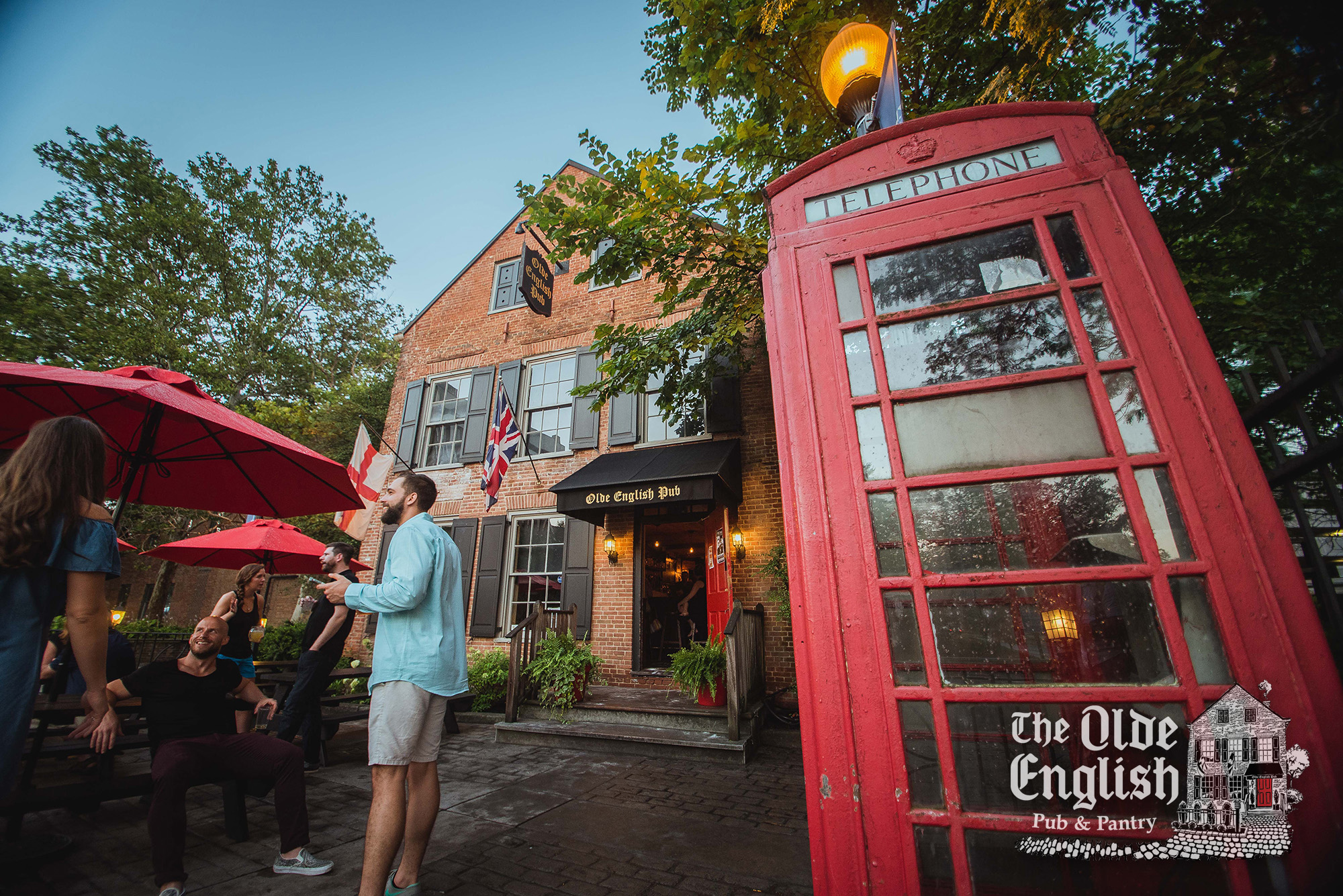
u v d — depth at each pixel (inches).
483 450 426.3
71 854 122.7
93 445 79.8
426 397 476.4
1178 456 67.6
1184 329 72.5
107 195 693.9
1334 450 84.0
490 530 395.5
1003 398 76.9
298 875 112.9
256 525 233.3
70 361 621.9
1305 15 86.7
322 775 193.5
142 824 144.6
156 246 710.5
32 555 70.5
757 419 341.4
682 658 250.5
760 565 311.1
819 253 91.7
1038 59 163.0
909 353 82.7
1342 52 88.5
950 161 89.4
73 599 76.7
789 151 224.4
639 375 274.8
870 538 74.9
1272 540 63.1
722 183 218.7
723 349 269.9
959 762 65.7
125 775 195.5
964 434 76.7
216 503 176.4
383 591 99.0
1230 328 165.5
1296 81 101.8
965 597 70.7
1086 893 59.7
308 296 831.7
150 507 613.9
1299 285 170.2
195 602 996.6
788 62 200.7
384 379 870.4
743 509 325.7
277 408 701.9
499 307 478.6
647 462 333.1
